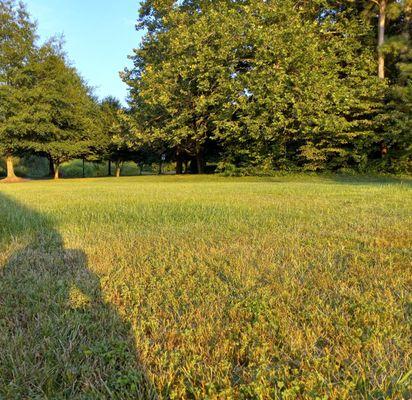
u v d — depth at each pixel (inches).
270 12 686.5
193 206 243.4
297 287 90.6
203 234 156.5
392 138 674.8
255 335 67.2
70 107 1081.4
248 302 81.4
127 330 69.9
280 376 55.4
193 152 1008.9
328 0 785.6
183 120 714.2
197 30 682.8
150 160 1343.5
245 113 690.8
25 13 1026.1
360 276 98.3
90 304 82.0
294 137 752.3
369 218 186.1
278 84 645.3
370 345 62.7
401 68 630.5
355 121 690.2
